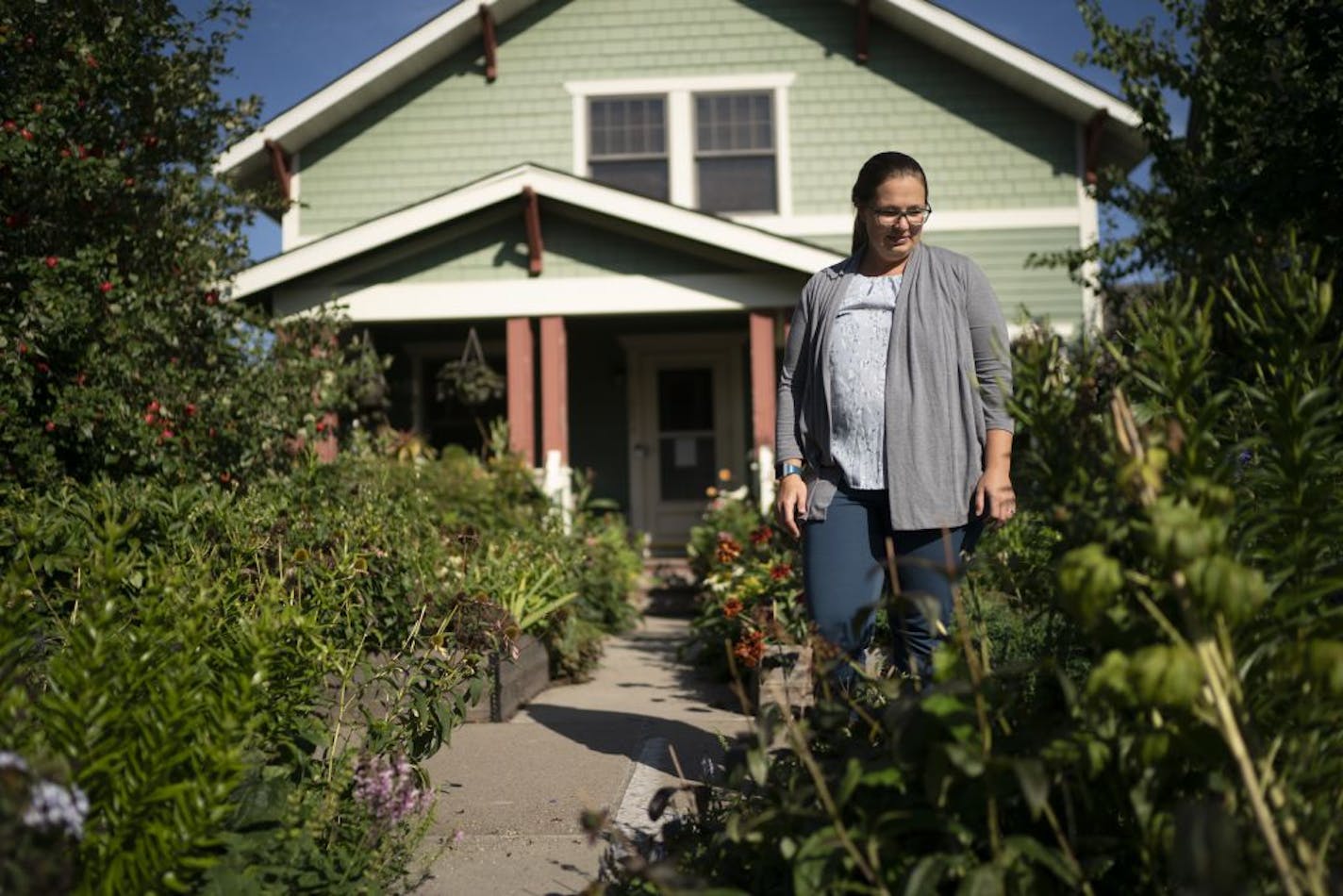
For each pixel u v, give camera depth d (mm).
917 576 2904
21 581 2258
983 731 1827
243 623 2646
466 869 2982
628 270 10453
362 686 3131
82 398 4918
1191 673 1588
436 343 12875
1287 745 1861
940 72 12125
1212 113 5945
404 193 12359
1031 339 2193
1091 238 11188
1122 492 1842
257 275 10117
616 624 8789
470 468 9148
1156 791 1817
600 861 2604
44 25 5012
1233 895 1420
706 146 12352
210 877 2084
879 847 1905
